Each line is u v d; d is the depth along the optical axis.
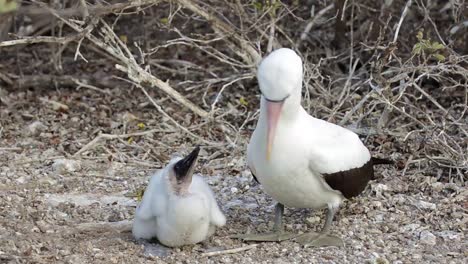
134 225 10.62
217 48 17.66
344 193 10.66
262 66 9.81
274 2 14.38
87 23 14.80
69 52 18.03
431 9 17.05
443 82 15.24
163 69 17.33
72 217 11.49
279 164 10.20
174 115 15.47
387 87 13.35
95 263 10.05
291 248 10.59
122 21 18.89
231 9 15.29
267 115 9.79
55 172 13.12
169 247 10.50
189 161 10.12
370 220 11.44
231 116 15.29
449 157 12.88
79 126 15.15
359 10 15.76
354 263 10.20
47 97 16.39
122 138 14.43
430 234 10.95
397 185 12.52
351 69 15.02
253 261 10.22
